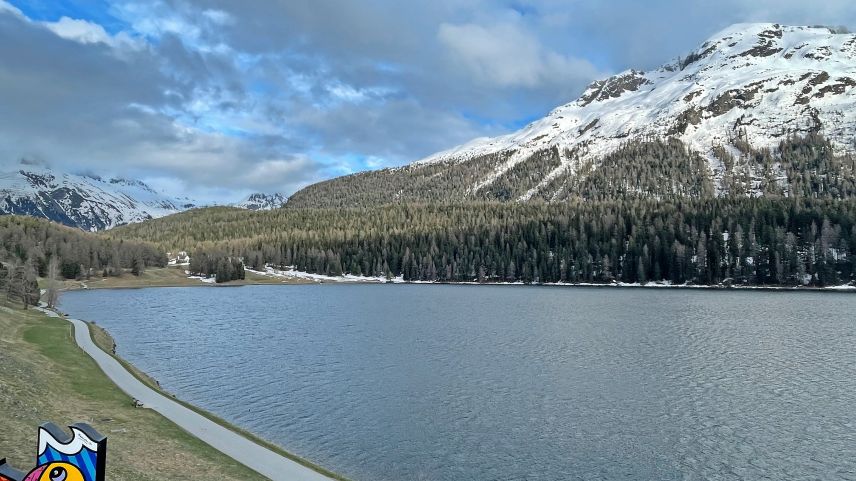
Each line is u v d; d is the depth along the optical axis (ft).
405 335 282.15
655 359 215.31
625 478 106.73
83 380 147.84
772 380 180.45
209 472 88.38
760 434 129.70
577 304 456.45
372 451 118.73
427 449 120.16
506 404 153.07
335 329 307.17
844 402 154.40
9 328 218.38
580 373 190.29
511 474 107.96
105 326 321.11
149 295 595.06
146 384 152.87
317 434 128.98
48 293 382.42
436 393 164.04
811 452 118.73
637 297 526.98
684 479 106.01
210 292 649.20
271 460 97.66
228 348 242.99
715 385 173.68
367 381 178.81
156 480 80.18
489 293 606.14
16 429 87.45
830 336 273.13
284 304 478.59
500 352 230.89
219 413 144.15
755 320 338.95
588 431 131.64
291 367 200.64
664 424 136.77
